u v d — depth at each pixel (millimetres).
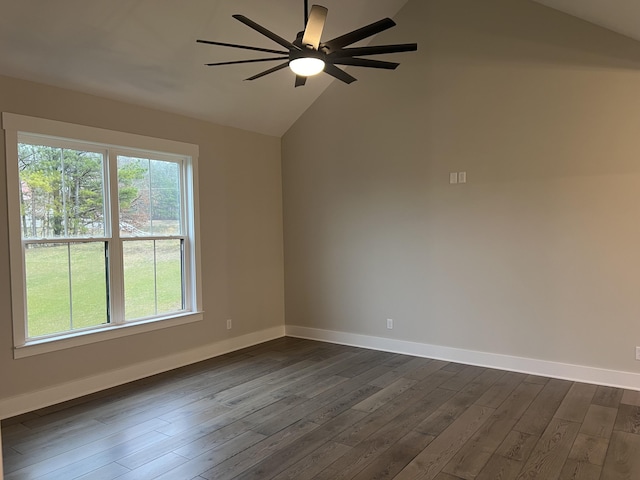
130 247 4344
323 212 5629
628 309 3877
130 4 3385
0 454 1483
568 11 3973
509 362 4438
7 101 3422
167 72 4125
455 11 4609
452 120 4676
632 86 3803
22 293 3518
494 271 4496
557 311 4184
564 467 2652
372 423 3281
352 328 5473
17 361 3496
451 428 3182
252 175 5555
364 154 5273
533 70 4223
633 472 2588
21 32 3191
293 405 3633
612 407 3492
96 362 3986
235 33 4098
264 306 5742
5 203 3416
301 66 3023
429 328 4910
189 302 4875
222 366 4688
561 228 4141
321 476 2596
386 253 5164
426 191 4867
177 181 4809
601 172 3947
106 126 4043
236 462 2762
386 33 5016
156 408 3596
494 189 4461
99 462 2775
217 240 5121
